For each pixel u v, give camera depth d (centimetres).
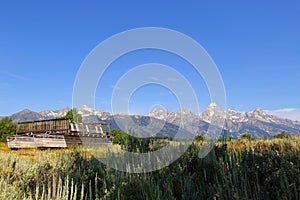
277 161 315
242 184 268
